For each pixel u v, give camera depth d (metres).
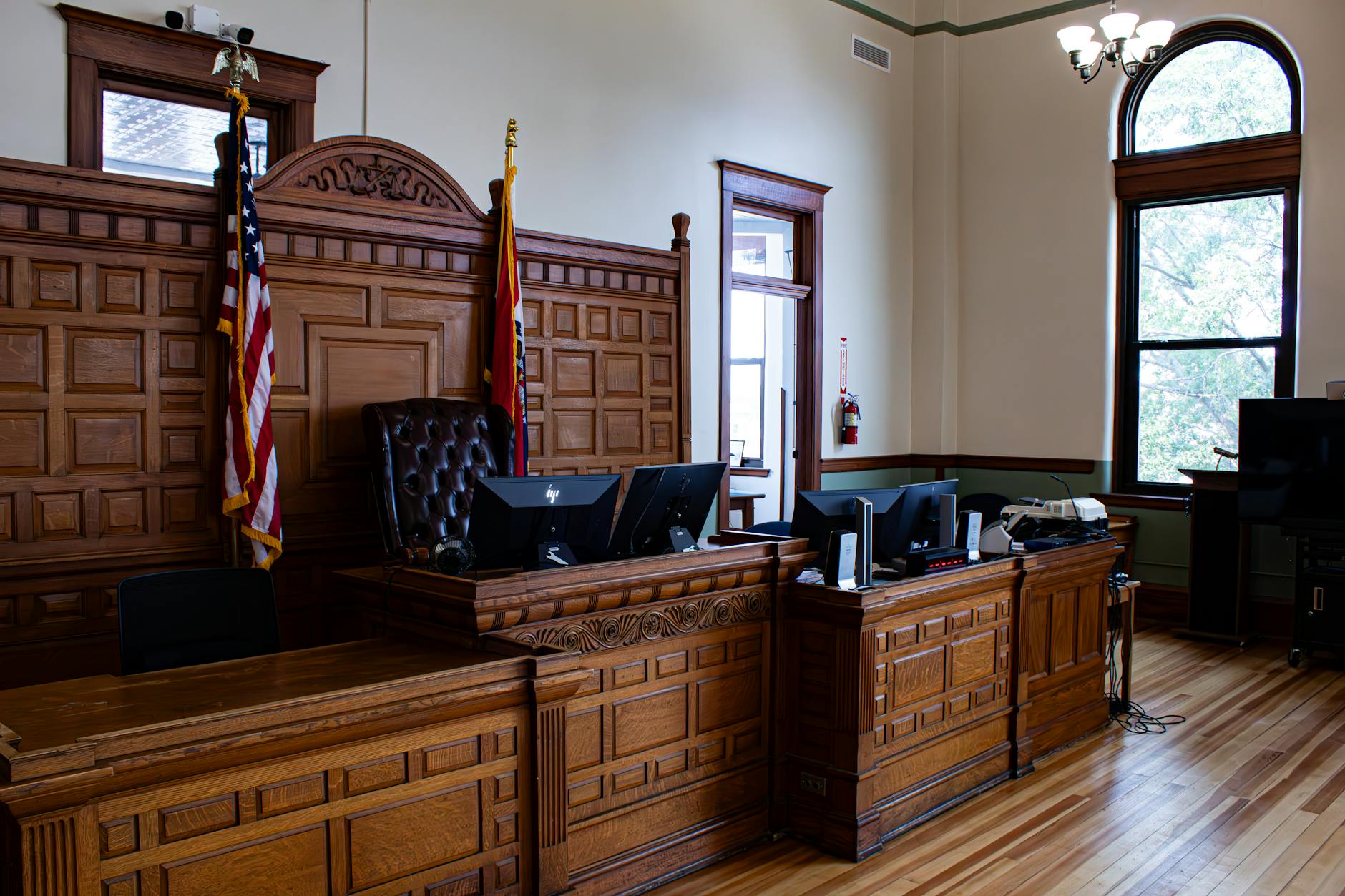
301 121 4.75
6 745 1.85
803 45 7.45
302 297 4.38
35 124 4.06
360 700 2.27
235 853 2.11
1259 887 3.31
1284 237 7.07
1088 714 4.93
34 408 3.71
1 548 3.65
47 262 3.74
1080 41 6.19
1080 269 7.86
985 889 3.29
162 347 4.00
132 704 2.35
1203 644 6.83
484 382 5.06
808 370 7.65
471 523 3.13
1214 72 7.36
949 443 8.51
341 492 4.49
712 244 6.74
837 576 3.66
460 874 2.50
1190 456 7.54
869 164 8.11
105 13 4.18
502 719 2.57
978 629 4.18
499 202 5.06
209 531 4.11
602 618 3.19
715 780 3.54
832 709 3.63
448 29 5.28
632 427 5.90
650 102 6.33
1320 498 6.25
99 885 1.91
